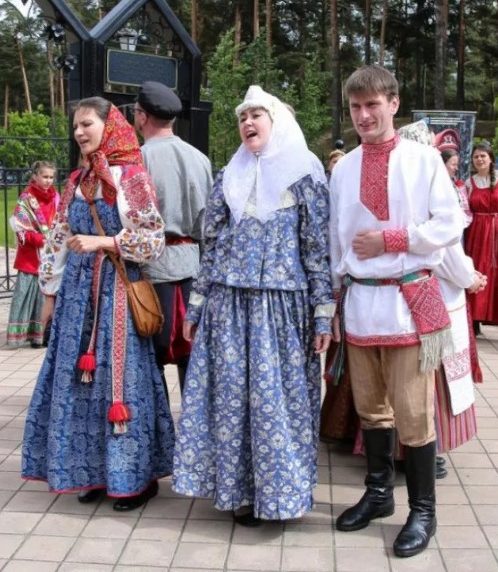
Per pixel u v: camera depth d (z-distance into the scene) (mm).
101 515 3332
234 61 25703
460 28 32125
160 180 3555
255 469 3053
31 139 8094
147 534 3162
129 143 3320
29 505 3432
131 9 6059
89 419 3305
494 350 6652
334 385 3715
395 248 2906
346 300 3092
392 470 3275
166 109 3623
